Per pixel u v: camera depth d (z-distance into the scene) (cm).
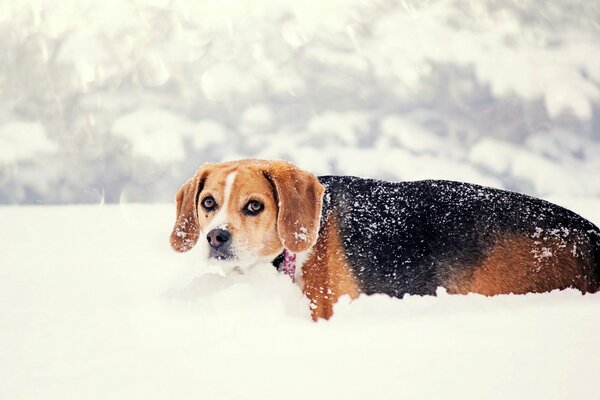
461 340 334
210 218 418
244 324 358
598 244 457
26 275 521
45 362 308
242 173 417
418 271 430
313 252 420
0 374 295
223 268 427
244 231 406
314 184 421
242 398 269
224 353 318
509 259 438
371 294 420
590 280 447
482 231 443
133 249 664
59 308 404
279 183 412
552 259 442
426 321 370
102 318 377
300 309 396
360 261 423
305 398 269
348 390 276
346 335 345
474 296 421
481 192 468
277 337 340
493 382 283
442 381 284
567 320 369
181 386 280
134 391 276
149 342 334
